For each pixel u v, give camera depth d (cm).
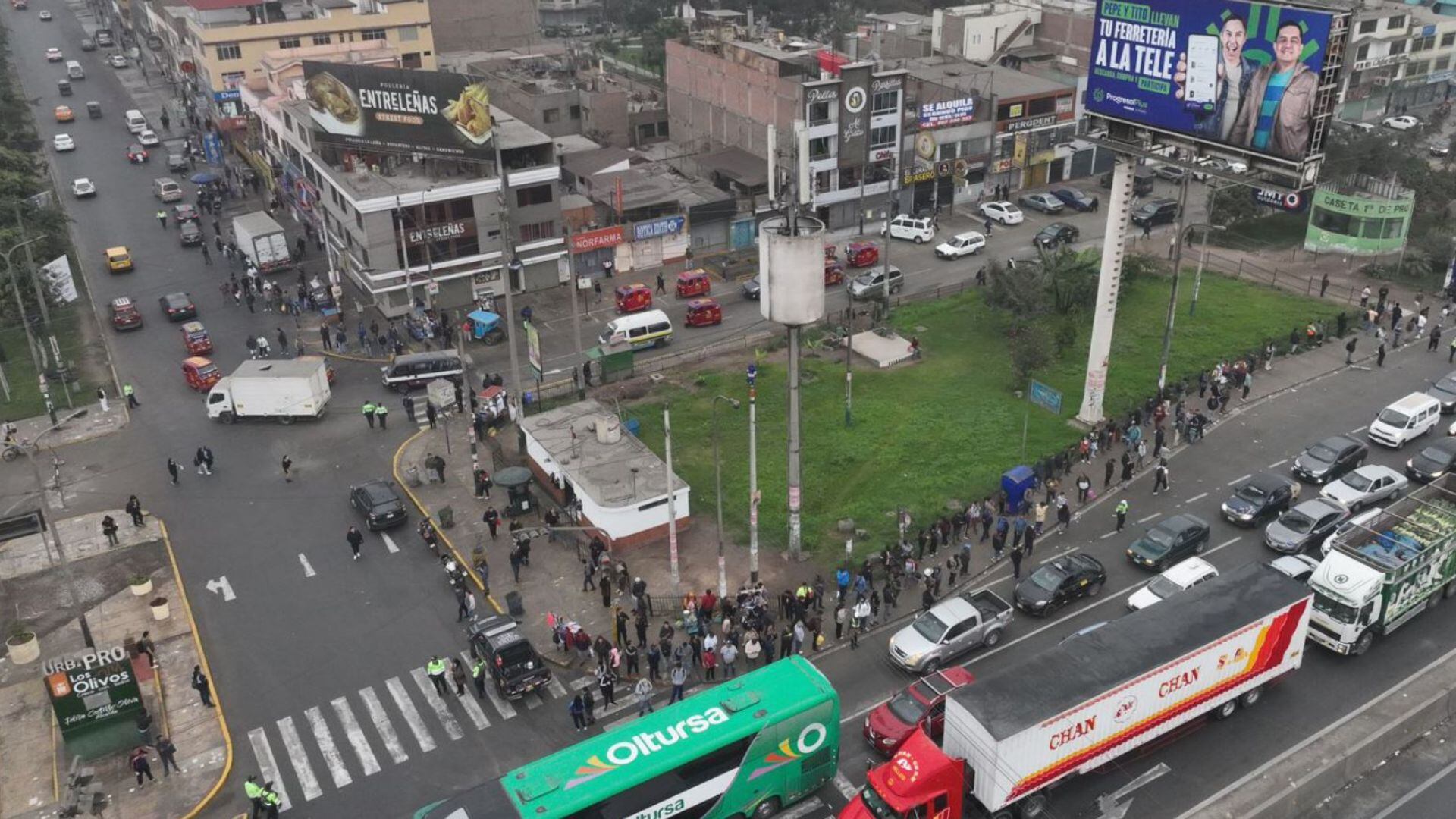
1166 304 7188
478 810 2878
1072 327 6469
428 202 7094
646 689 3750
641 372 6500
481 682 3869
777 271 4112
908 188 9050
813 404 6019
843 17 14788
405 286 7175
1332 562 3903
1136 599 4181
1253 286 7506
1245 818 3198
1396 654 3966
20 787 3556
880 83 8425
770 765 3198
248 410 6022
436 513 5094
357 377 6600
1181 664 3284
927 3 15875
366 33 11125
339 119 7119
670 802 3036
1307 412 5806
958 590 4447
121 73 14675
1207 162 4988
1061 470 5241
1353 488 4816
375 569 4716
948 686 3553
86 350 7031
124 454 5756
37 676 4084
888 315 7119
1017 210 8875
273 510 5197
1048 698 3095
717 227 8469
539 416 5447
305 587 4597
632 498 4684
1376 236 7719
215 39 10625
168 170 10688
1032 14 11225
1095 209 9188
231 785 3569
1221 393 5788
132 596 4553
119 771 3631
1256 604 3512
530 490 5250
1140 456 5291
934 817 3016
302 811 3434
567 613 4362
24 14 18562
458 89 7031
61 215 8281
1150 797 3319
